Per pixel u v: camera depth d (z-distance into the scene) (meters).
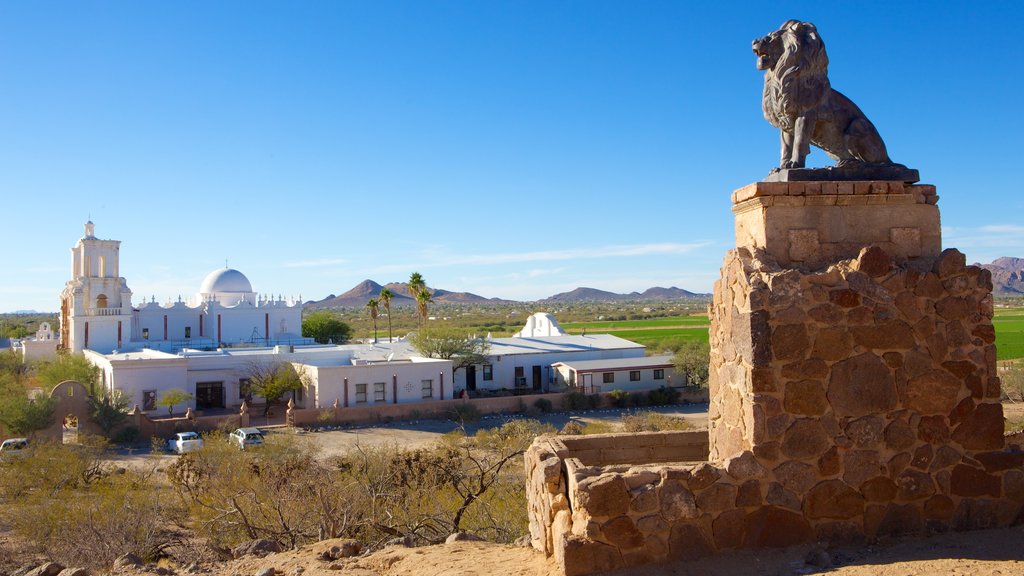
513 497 14.61
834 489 6.30
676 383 53.59
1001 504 6.51
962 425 6.51
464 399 44.72
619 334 98.50
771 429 6.25
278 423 41.34
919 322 6.52
